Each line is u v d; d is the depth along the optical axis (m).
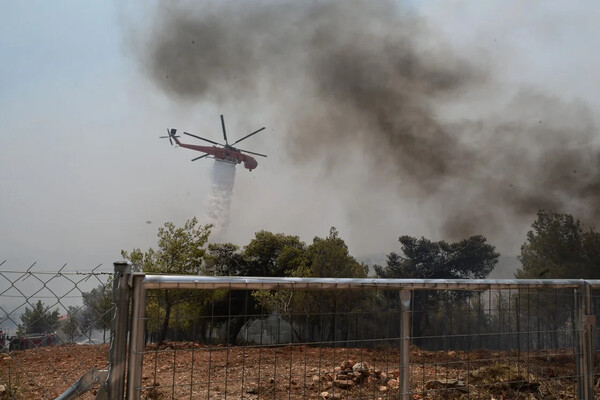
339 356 6.23
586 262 25.66
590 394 3.88
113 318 2.49
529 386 5.04
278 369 6.60
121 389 2.48
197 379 6.30
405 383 3.15
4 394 4.84
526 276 27.23
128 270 2.52
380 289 3.07
